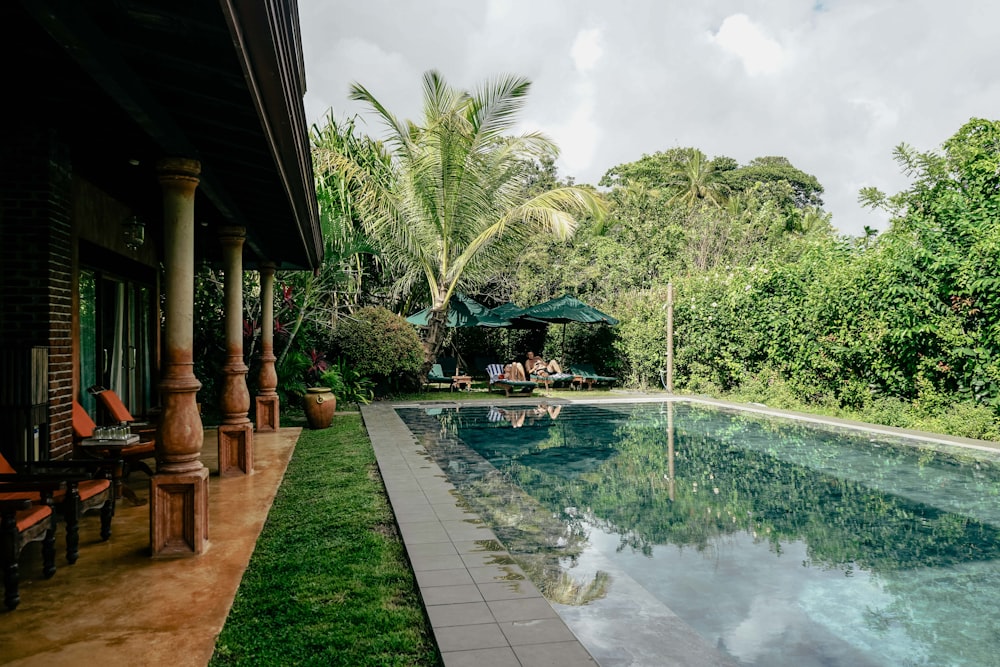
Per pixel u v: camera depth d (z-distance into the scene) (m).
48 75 3.87
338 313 15.52
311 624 3.18
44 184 5.18
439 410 13.60
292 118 3.46
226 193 5.79
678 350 16.88
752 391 13.77
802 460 8.05
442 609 3.27
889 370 10.42
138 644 2.95
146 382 9.49
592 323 19.14
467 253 16.02
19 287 5.16
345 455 8.09
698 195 38.16
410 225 15.66
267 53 2.55
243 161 4.52
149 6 2.40
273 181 5.08
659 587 3.98
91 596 3.53
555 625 3.10
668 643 3.02
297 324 13.05
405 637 3.03
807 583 4.08
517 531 4.95
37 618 3.24
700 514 5.66
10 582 3.34
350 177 14.35
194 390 4.36
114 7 2.48
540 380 17.98
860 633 3.36
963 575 4.22
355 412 13.01
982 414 8.88
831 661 3.05
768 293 13.46
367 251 14.04
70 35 2.49
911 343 9.84
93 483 4.51
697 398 14.86
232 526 4.92
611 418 12.27
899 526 5.32
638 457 8.39
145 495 5.97
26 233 5.16
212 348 12.44
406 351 14.80
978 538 5.01
